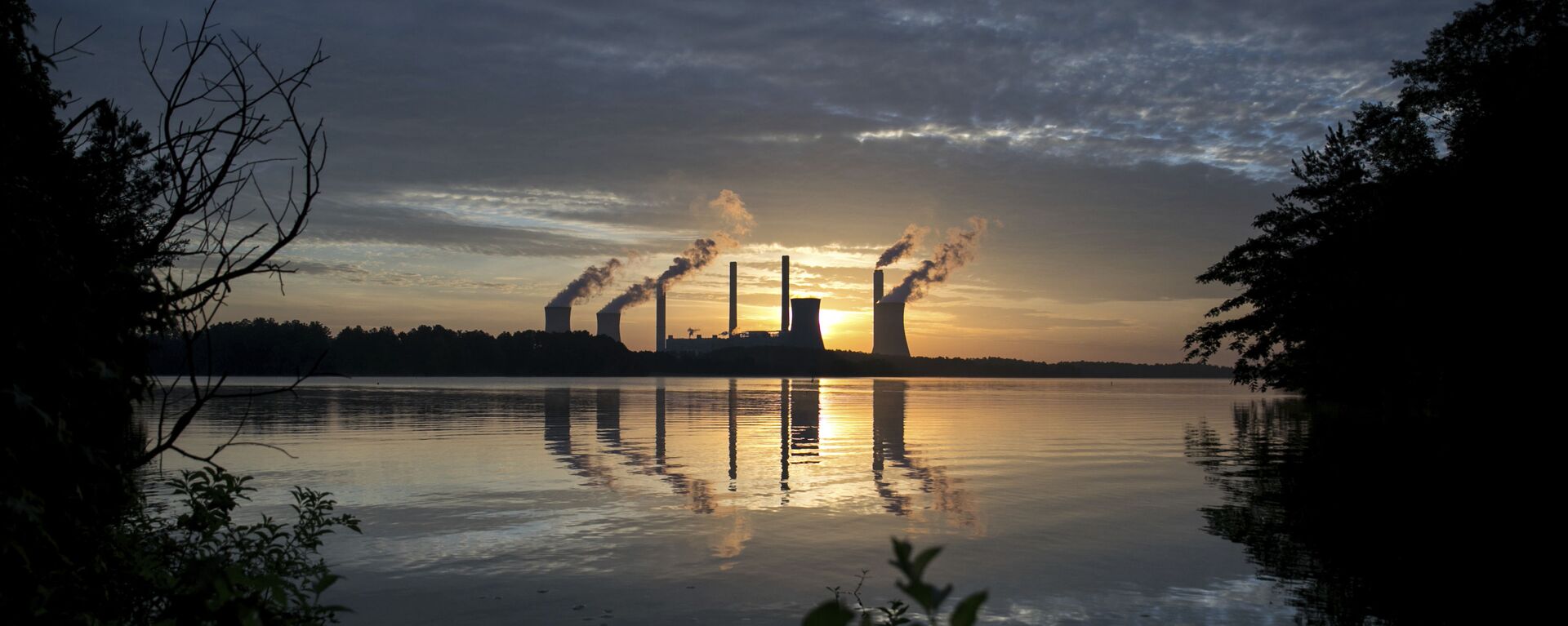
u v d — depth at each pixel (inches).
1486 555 563.8
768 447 1342.3
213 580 151.1
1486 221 1195.3
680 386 5723.4
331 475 977.5
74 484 165.6
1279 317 2039.9
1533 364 1168.2
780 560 571.8
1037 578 523.5
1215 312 2175.2
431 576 526.3
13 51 173.6
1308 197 1962.4
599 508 768.3
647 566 552.4
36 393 152.9
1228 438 1533.0
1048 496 841.5
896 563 64.9
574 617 445.7
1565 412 1139.3
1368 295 1603.1
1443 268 1304.1
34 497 147.9
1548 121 1111.6
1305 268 1883.6
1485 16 1375.5
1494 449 1192.8
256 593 165.3
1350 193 1770.4
